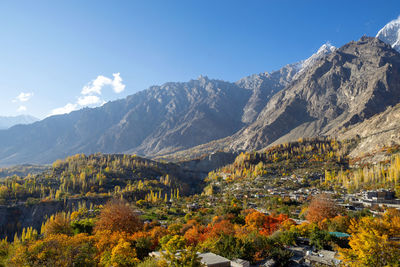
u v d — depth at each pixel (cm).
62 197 15262
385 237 2044
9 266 2827
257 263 2923
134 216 5544
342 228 4331
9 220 12638
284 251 3108
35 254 2833
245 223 6088
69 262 2805
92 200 14900
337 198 11281
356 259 2120
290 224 4984
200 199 14925
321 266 2900
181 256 2025
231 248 2934
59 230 6216
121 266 2919
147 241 3909
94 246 3550
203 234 4353
